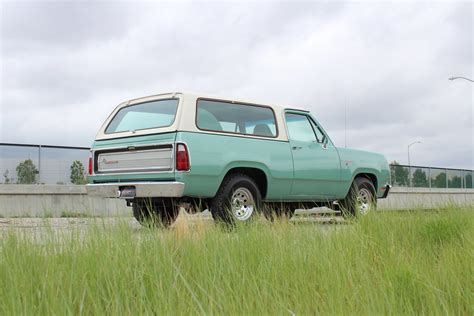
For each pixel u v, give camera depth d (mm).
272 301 2969
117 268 3326
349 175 9828
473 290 3277
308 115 9391
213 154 7648
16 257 3531
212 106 7926
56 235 4066
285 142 8781
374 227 5203
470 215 6070
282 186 8680
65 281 3135
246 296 3021
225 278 3250
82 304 2846
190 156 7375
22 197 14062
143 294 3004
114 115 8539
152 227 4426
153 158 7641
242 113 8336
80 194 14922
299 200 9078
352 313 2836
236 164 7914
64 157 15078
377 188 10570
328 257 3857
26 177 14461
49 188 14461
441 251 4539
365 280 3307
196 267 3582
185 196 7465
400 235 5172
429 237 5035
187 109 7574
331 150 9562
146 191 7523
